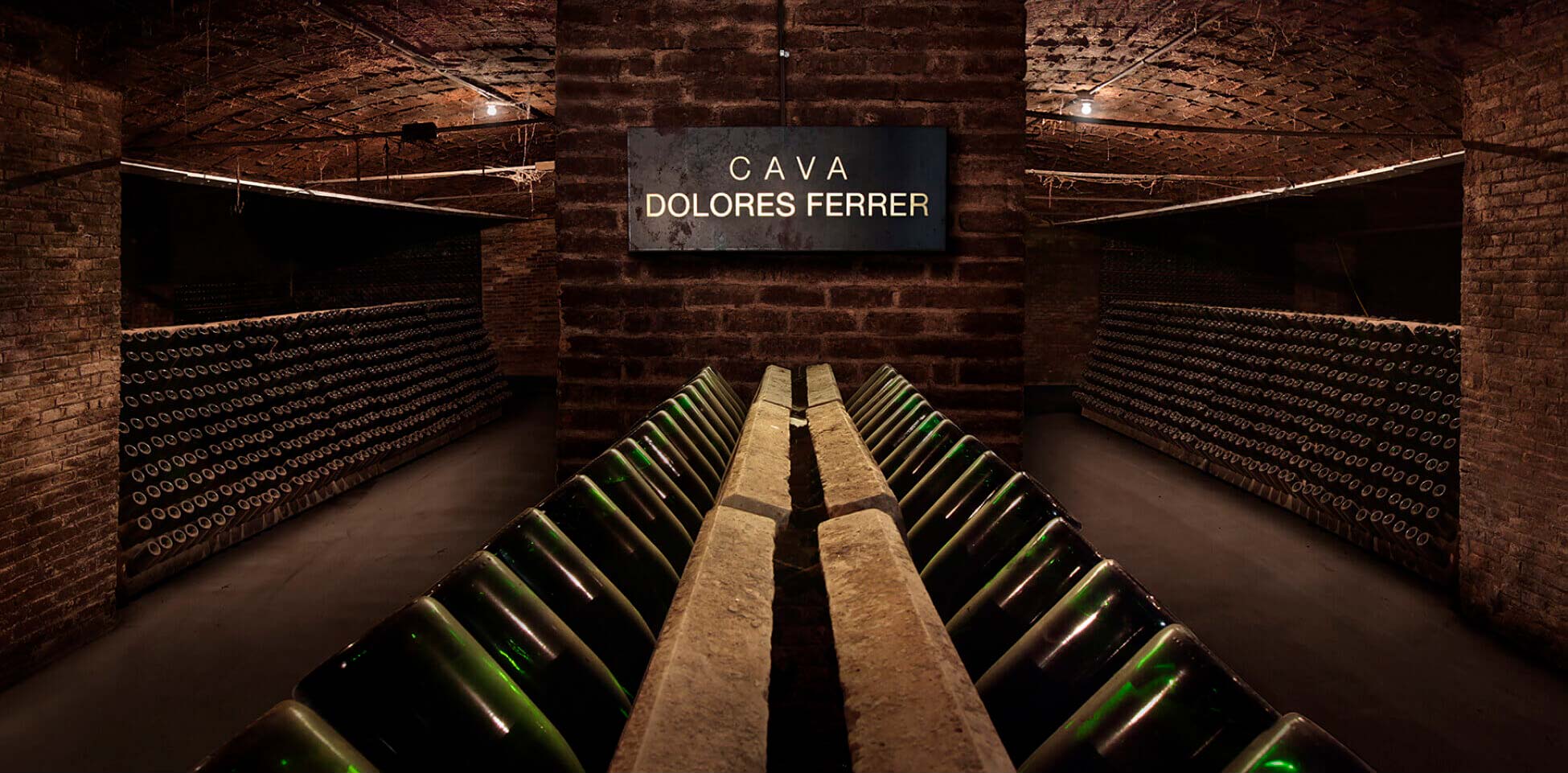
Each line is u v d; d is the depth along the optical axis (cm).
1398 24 564
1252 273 1480
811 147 277
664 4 282
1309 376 785
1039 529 122
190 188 976
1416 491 620
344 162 1118
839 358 286
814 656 134
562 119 282
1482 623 532
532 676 88
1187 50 721
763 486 124
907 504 157
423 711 76
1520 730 412
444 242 1673
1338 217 1215
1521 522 504
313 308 1348
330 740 62
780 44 281
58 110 476
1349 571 634
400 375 1030
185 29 573
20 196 456
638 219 279
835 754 133
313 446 823
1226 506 816
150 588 592
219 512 652
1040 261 1600
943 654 70
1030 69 792
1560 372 475
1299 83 755
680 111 281
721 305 285
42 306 471
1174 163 1178
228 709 426
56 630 480
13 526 455
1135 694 73
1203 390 968
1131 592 89
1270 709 70
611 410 286
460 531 726
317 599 574
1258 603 570
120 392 555
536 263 1652
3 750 387
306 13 604
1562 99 467
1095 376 1298
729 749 58
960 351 286
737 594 87
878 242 279
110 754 386
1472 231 537
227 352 716
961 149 283
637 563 122
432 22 647
